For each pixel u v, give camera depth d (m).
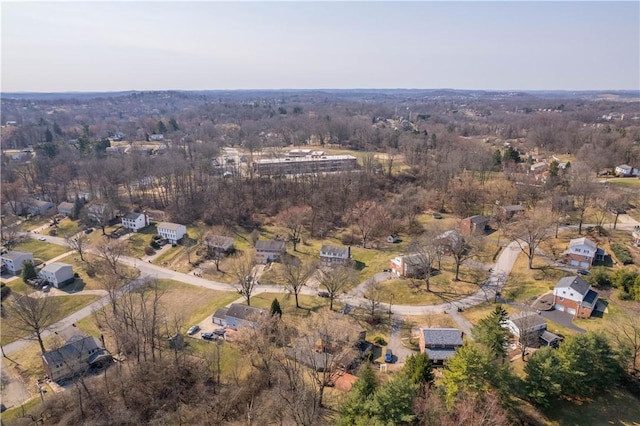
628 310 72.94
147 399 60.12
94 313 81.94
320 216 134.12
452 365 52.00
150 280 98.69
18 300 79.06
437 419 43.56
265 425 52.88
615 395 54.34
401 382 45.66
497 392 49.41
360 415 44.53
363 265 103.94
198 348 71.81
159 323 79.31
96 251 115.38
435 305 82.94
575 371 52.50
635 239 98.19
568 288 74.62
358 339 68.81
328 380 57.16
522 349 63.72
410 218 127.50
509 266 96.31
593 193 116.50
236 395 58.66
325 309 83.38
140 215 129.50
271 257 108.62
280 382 58.97
